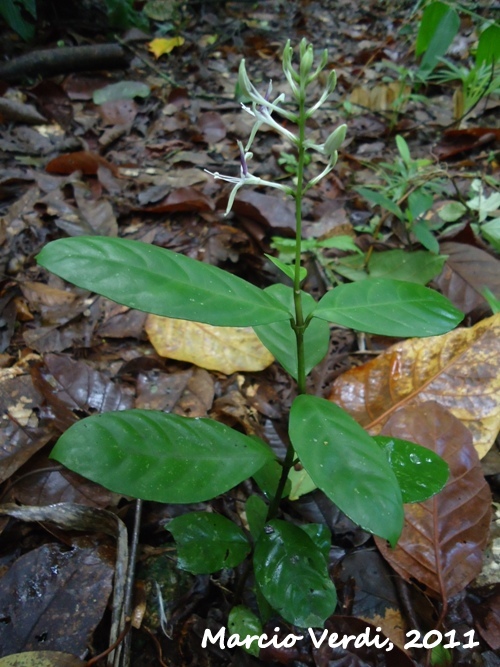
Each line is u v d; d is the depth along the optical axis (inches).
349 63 36.9
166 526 9.5
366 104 30.4
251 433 13.7
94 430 8.2
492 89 25.3
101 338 16.5
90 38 36.6
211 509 12.2
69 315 16.7
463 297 17.4
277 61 36.9
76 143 26.0
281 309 8.2
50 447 12.6
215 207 21.1
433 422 11.8
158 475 8.2
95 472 7.9
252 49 37.8
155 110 29.7
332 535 11.9
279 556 8.8
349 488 7.0
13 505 10.8
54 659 8.8
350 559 11.4
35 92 29.4
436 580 10.4
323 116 29.8
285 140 27.6
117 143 27.1
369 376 14.1
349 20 45.0
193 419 9.0
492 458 13.0
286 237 20.2
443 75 31.9
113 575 10.1
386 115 29.6
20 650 9.1
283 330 10.2
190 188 20.6
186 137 27.8
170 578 11.0
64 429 12.8
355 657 9.5
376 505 6.9
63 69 31.6
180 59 36.1
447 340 14.0
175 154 26.0
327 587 8.6
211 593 10.9
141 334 16.5
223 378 15.5
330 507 12.3
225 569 11.2
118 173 23.3
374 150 26.9
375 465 7.3
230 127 28.4
